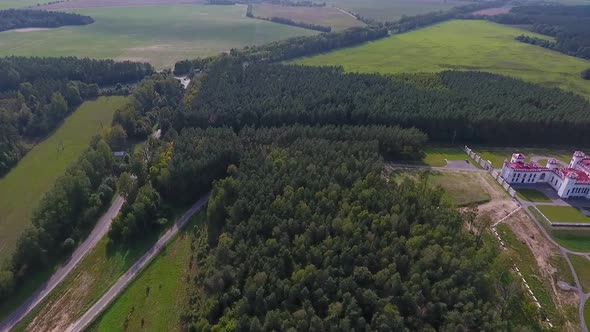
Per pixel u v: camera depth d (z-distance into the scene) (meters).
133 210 134.12
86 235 133.75
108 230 136.12
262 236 112.81
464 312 91.25
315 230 111.12
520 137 194.75
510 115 192.50
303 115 188.62
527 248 127.44
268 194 125.88
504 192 153.75
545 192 154.12
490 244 120.12
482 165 174.12
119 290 113.75
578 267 122.00
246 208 121.88
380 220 113.62
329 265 101.56
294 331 86.56
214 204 127.62
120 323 104.44
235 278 104.31
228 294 101.19
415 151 175.75
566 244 130.00
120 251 127.50
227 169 149.75
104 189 148.88
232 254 109.06
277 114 186.38
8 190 152.12
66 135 195.12
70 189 136.38
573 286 115.62
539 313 105.62
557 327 102.69
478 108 198.75
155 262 123.62
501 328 90.06
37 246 117.94
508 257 118.12
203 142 157.75
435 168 169.88
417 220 116.31
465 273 100.38
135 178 152.25
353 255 103.88
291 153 151.38
